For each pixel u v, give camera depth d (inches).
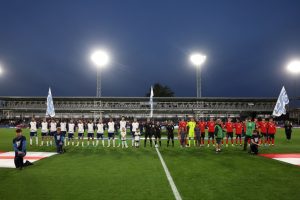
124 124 903.1
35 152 754.2
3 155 685.3
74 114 2842.0
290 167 515.2
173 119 2714.1
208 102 2901.1
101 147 903.1
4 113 2859.3
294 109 2780.5
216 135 756.0
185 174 450.6
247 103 2903.5
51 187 369.1
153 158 637.3
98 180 408.5
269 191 348.8
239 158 634.8
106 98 2824.8
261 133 961.5
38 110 2851.9
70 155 692.1
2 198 320.8
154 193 340.5
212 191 348.8
